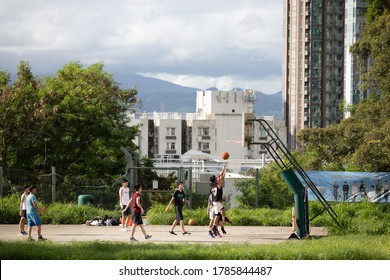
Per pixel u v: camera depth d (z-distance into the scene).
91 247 41.97
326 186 71.19
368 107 88.00
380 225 58.16
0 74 132.25
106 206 78.62
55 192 76.19
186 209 70.44
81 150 120.19
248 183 84.19
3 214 65.88
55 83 123.25
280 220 66.00
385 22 87.12
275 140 52.81
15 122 116.19
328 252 38.66
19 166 116.69
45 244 43.84
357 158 78.19
